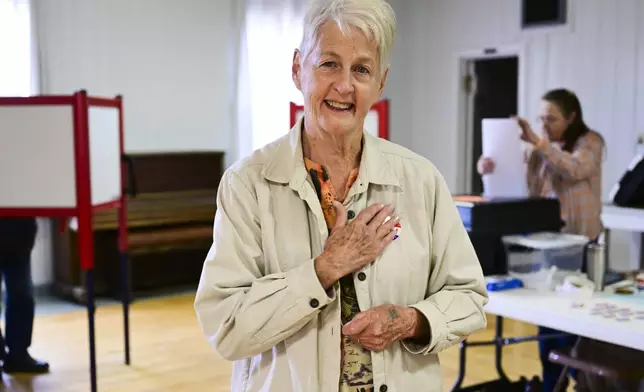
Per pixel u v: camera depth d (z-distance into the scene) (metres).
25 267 3.80
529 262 2.69
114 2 5.87
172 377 3.80
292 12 6.39
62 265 5.59
